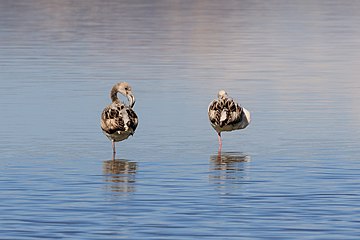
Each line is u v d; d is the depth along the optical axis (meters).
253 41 44.00
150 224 15.05
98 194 16.98
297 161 19.84
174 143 21.92
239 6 66.06
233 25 52.06
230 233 14.55
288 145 21.61
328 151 20.89
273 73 33.53
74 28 51.00
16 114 25.50
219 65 35.75
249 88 30.14
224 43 43.31
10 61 36.91
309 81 31.64
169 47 42.00
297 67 35.09
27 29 50.34
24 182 17.88
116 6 66.25
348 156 20.33
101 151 21.00
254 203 16.30
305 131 23.28
